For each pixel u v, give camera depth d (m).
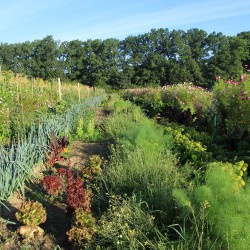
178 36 73.88
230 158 7.93
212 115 11.41
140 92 30.42
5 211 5.24
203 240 3.69
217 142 9.48
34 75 69.94
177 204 4.32
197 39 74.62
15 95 12.24
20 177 5.87
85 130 11.27
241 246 3.41
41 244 4.39
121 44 76.06
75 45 73.38
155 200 4.80
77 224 4.35
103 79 71.75
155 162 5.89
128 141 7.35
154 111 15.99
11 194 5.56
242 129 9.34
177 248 3.55
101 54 72.88
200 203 3.77
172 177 5.46
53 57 70.50
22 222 4.86
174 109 15.13
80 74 73.44
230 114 9.76
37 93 14.43
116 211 4.52
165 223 4.41
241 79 10.05
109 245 4.14
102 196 5.41
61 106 13.52
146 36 74.50
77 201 4.76
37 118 10.76
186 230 3.99
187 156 7.23
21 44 71.19
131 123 10.56
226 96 9.85
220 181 4.01
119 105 17.94
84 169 6.52
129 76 71.88
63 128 9.96
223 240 3.53
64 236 4.61
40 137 7.57
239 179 5.01
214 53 74.31
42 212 4.62
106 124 12.17
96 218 4.79
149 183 5.23
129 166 5.93
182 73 67.44
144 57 73.94
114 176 5.84
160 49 74.75
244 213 3.69
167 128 9.91
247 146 8.45
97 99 25.28
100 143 10.09
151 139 7.29
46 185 5.60
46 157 7.44
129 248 3.85
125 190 5.50
